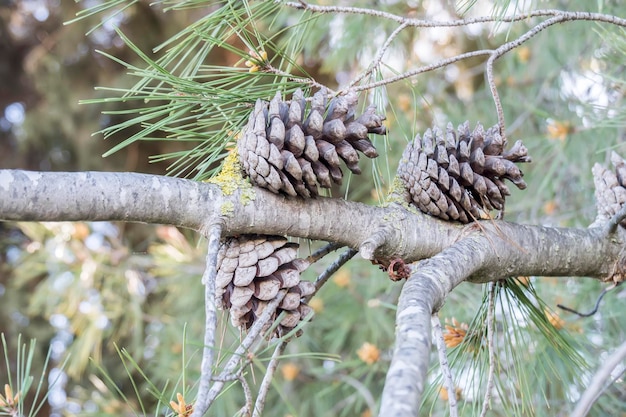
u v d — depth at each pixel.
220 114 1.24
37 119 3.39
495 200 1.23
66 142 3.52
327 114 1.20
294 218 1.19
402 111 2.00
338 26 1.86
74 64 3.38
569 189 1.91
